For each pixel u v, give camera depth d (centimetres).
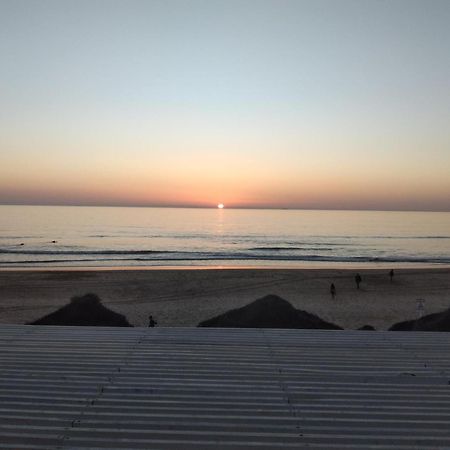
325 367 548
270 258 4797
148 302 2222
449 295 2484
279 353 597
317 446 369
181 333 686
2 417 414
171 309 2086
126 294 2395
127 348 612
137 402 448
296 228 10781
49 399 452
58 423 404
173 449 363
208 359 571
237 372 529
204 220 14625
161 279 2817
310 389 483
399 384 499
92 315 1310
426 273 3189
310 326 1216
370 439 380
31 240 6706
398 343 646
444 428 400
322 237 8081
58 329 702
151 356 580
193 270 3209
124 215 18075
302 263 4434
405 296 2442
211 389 480
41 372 522
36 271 3159
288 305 1306
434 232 9781
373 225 12694
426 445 371
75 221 12256
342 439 380
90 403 445
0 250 5262
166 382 498
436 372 535
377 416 423
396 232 9688
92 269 3506
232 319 1245
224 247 6053
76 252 5122
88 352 593
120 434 385
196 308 2109
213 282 2733
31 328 708
